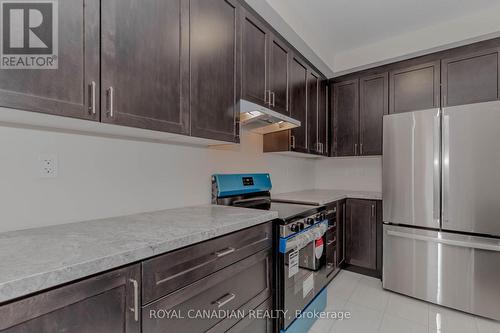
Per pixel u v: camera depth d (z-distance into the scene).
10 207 1.07
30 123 1.08
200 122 1.46
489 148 1.98
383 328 1.89
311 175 3.78
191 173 1.87
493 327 1.90
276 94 2.19
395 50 2.70
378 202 2.76
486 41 2.35
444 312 2.11
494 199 1.96
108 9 1.04
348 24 2.45
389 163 2.46
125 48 1.09
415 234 2.29
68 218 1.23
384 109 2.93
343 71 3.10
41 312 0.65
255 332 1.43
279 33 2.20
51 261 0.72
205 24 1.49
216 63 1.57
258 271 1.45
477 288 2.03
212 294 1.14
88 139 1.30
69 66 0.93
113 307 0.79
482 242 2.00
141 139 1.54
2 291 0.58
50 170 1.17
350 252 2.95
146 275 0.88
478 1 2.11
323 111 3.18
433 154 2.21
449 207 2.13
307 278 1.89
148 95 1.18
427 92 2.66
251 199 2.26
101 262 0.75
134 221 1.28
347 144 3.21
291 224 1.63
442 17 2.34
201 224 1.21
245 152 2.45
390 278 2.46
